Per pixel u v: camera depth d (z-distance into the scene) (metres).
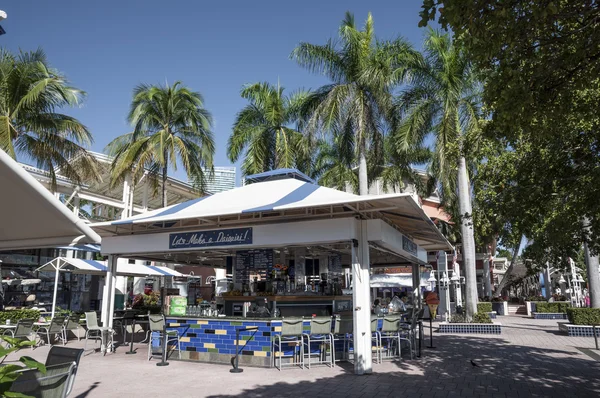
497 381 8.65
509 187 9.16
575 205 7.96
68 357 4.91
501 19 5.83
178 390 7.91
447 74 19.91
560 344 14.23
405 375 9.26
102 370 9.80
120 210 30.30
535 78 6.57
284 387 8.16
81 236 3.78
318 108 20.36
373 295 27.30
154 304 20.98
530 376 9.12
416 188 28.73
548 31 6.47
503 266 62.69
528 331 18.80
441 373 9.47
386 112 20.48
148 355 11.38
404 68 20.52
